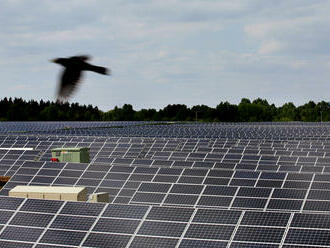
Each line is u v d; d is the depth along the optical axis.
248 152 57.94
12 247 20.41
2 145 64.94
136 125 130.38
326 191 29.12
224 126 131.50
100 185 34.28
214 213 20.08
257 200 28.64
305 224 18.72
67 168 36.72
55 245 19.97
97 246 19.42
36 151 51.53
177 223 19.86
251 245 18.12
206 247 18.44
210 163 41.75
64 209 22.19
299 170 41.00
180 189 30.77
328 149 59.28
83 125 121.38
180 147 63.00
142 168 35.47
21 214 22.44
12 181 36.19
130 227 20.17
